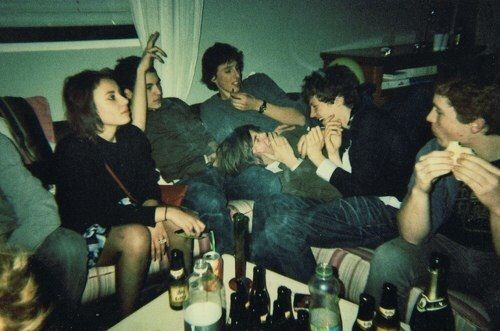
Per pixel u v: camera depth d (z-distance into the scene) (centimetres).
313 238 159
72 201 150
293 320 101
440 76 135
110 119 152
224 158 211
